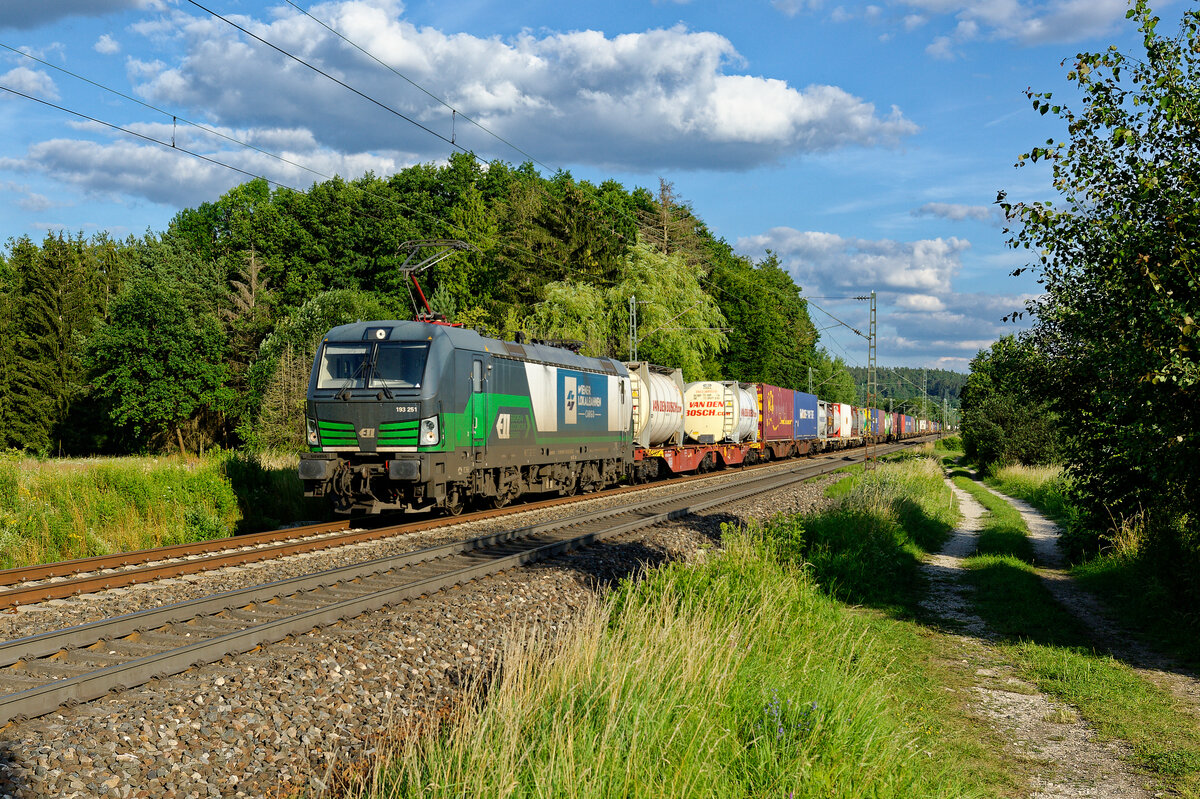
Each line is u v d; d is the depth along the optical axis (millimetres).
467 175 69750
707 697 5656
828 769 4867
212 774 5062
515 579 10906
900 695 7500
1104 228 9727
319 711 6078
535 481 20469
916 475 29375
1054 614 10719
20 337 55469
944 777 5516
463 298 58531
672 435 31031
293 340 45031
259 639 7453
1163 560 11125
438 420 15492
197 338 49844
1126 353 9531
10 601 9227
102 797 4711
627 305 45344
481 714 5137
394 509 15953
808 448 51219
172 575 10961
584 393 22531
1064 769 5996
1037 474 31219
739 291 76375
